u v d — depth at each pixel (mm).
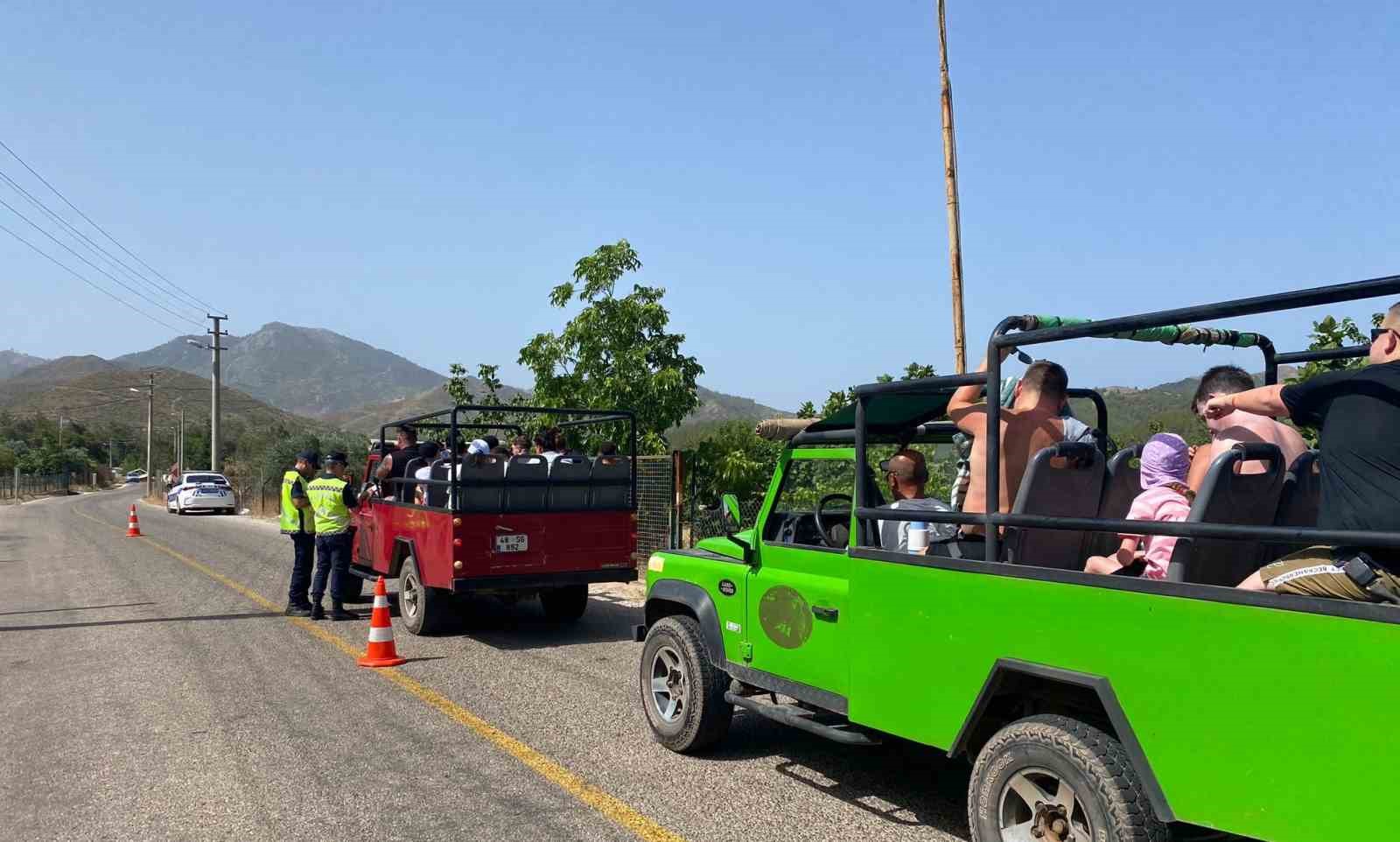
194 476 39312
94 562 18422
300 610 12062
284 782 5672
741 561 5812
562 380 16203
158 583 14992
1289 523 4059
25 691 8055
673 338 16359
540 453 11234
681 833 4875
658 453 15062
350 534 11641
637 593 13328
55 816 5184
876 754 6203
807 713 5293
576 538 10023
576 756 6145
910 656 4355
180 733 6727
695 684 5969
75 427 132500
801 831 4891
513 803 5320
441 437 13938
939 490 7633
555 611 11070
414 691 7879
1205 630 3199
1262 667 3041
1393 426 3115
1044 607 3746
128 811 5234
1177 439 4227
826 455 5473
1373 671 2771
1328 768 2869
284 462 37688
